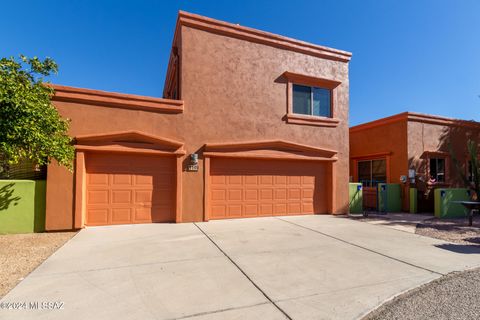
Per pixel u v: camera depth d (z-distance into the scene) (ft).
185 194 28.89
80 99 25.81
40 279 13.55
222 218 30.66
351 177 53.42
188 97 29.48
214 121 30.40
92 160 26.43
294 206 34.14
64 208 24.90
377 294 12.14
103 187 26.66
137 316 10.15
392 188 41.45
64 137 21.75
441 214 35.17
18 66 18.70
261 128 32.55
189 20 29.86
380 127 47.29
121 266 15.46
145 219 27.94
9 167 25.39
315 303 11.25
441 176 45.24
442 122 45.39
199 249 18.90
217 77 30.89
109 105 26.76
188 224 27.86
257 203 32.30
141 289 12.47
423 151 43.42
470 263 16.39
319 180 35.73
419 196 41.39
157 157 28.50
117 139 26.58
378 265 15.93
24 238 22.12
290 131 34.06
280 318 10.07
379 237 22.98
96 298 11.57
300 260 16.71
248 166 32.12
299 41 35.12
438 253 18.44
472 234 24.59
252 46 32.83
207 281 13.43
